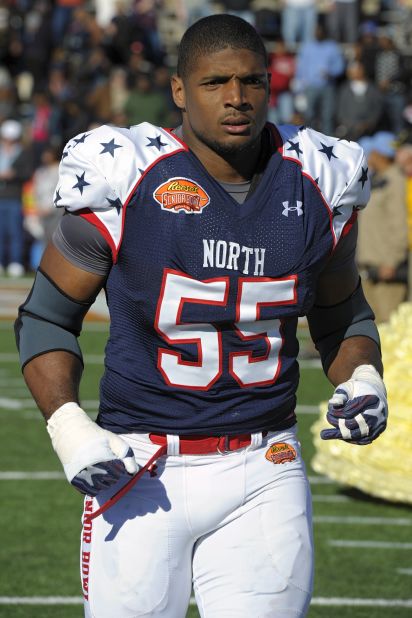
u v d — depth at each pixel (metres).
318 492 26.52
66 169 10.98
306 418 34.16
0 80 76.81
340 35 76.31
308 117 69.25
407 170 40.84
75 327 11.40
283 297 11.06
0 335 50.25
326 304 11.99
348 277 11.84
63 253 11.12
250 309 10.97
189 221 10.83
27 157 68.44
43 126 69.56
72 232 11.01
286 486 11.29
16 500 25.41
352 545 22.52
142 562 10.98
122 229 10.88
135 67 70.88
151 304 10.92
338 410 11.02
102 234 10.88
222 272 10.87
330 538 22.92
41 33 81.06
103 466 10.47
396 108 67.56
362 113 66.38
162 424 11.10
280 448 11.34
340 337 12.04
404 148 40.94
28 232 70.50
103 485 10.59
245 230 10.92
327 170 11.33
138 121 67.62
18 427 33.00
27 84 85.50
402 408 24.58
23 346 11.24
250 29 11.01
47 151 60.16
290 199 11.09
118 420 11.30
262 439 11.25
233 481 11.13
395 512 24.88
